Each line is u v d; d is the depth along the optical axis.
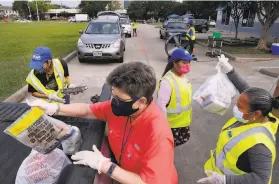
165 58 10.85
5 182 1.52
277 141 3.61
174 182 1.24
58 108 1.61
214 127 4.27
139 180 1.14
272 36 19.98
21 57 9.72
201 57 11.37
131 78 1.18
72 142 1.51
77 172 1.26
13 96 5.14
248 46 14.91
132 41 17.91
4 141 1.87
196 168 3.16
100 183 1.23
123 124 1.38
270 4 12.52
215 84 2.23
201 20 28.66
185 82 2.54
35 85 2.64
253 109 1.46
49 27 34.22
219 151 1.72
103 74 7.87
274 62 10.17
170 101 2.45
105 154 1.55
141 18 91.69
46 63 2.56
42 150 1.37
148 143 1.23
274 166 3.18
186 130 2.69
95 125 1.85
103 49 9.07
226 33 26.00
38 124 1.30
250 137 1.47
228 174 1.62
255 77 7.85
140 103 1.25
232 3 16.67
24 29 29.45
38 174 1.46
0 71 7.28
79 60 9.53
